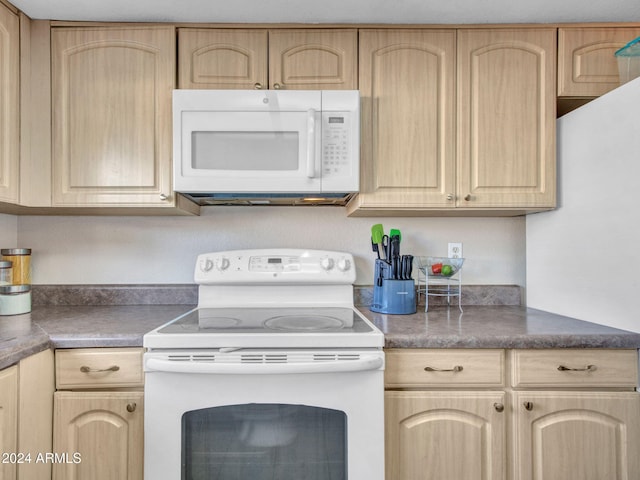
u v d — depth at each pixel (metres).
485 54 1.44
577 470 1.14
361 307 1.66
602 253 1.28
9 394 0.97
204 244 1.74
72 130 1.40
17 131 1.33
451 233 1.78
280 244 1.75
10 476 0.97
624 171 1.19
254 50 1.43
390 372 1.15
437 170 1.43
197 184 1.36
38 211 1.57
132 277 1.72
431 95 1.43
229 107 1.37
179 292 1.69
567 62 1.44
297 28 1.44
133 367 1.13
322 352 1.10
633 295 1.17
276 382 1.10
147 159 1.41
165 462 1.08
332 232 1.76
